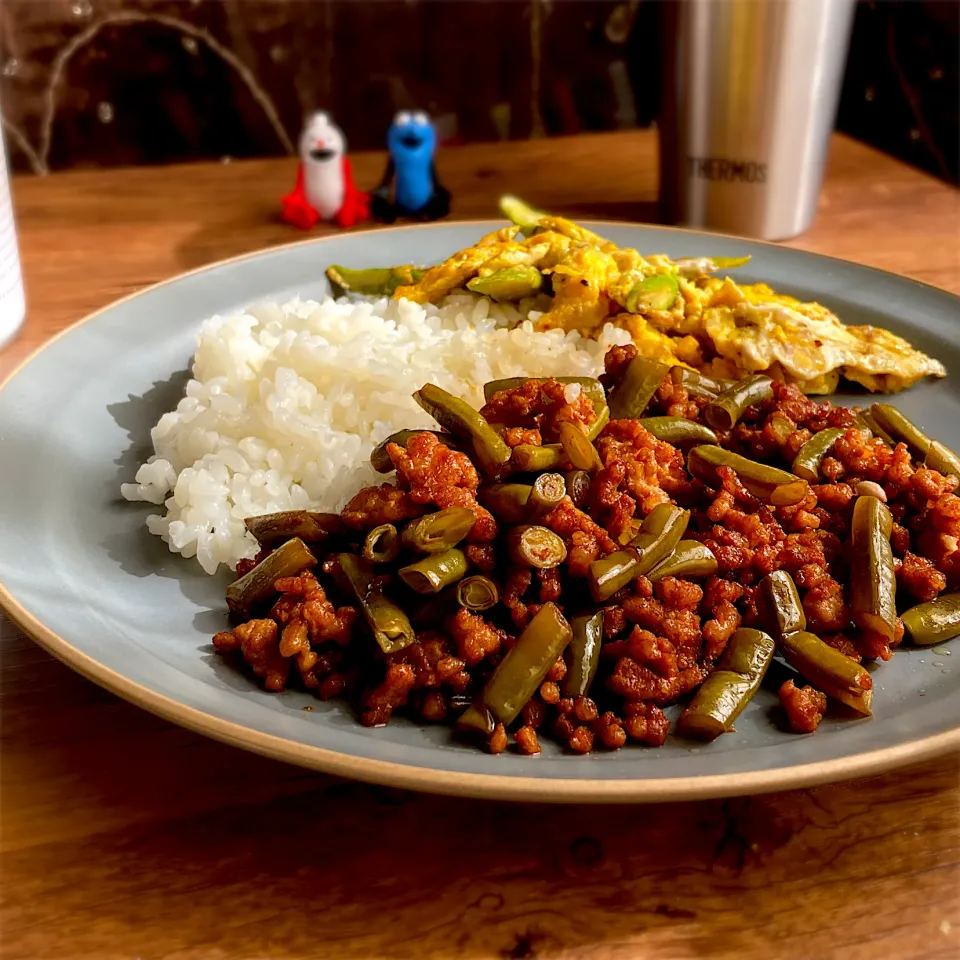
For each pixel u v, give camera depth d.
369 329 0.40
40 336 0.45
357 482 0.33
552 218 0.45
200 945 0.20
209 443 0.34
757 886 0.22
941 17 0.72
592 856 0.22
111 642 0.25
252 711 0.22
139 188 0.62
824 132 0.54
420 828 0.23
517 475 0.28
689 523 0.30
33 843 0.22
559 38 0.74
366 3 0.70
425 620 0.26
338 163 0.57
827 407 0.34
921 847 0.23
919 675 0.26
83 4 0.65
